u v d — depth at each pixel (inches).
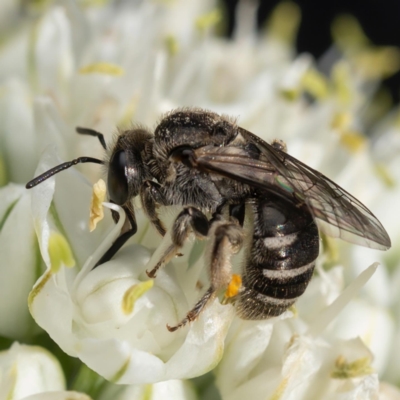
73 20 2.3
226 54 2.5
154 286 1.9
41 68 2.2
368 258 2.1
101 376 1.9
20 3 2.4
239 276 1.9
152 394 1.9
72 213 1.9
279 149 2.0
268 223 1.9
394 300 2.2
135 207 1.9
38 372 1.9
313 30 3.2
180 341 1.9
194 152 1.9
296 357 1.9
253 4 2.6
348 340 2.0
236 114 2.2
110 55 2.2
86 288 1.9
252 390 1.9
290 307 1.9
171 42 2.3
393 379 2.1
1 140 2.1
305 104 2.5
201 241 1.9
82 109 2.1
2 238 1.9
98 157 2.0
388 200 2.3
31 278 1.9
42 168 1.8
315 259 1.9
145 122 2.1
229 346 1.9
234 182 1.9
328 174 2.2
